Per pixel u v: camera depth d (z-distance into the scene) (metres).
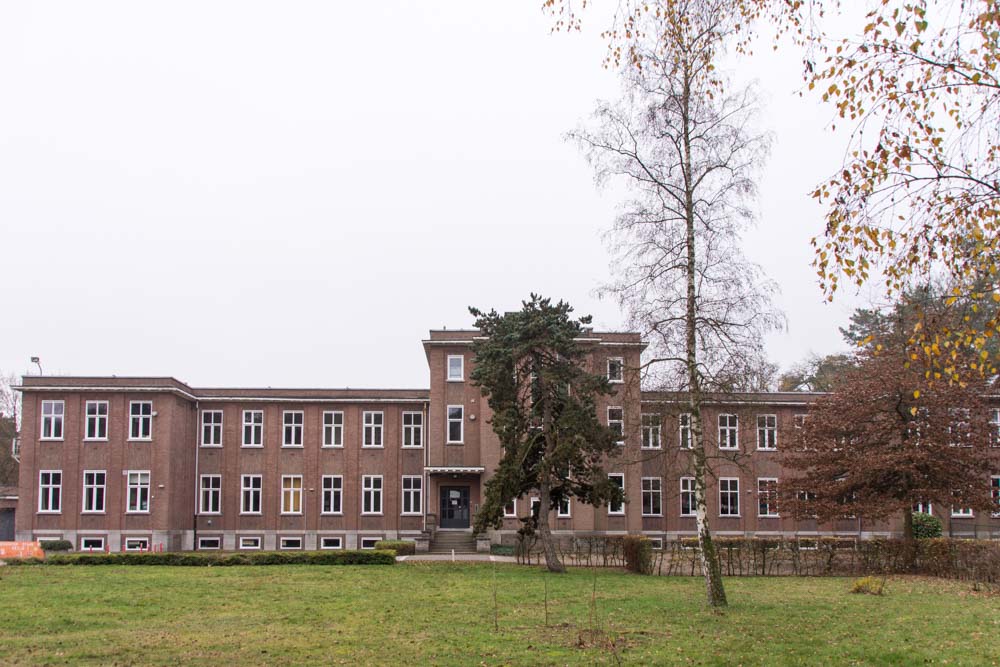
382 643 17.44
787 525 53.59
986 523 52.91
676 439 25.50
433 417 52.47
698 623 19.86
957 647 16.53
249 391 54.97
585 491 36.19
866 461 35.50
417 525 54.16
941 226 10.40
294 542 54.03
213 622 20.34
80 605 22.95
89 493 50.38
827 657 15.64
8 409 77.00
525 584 28.89
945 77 9.89
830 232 10.67
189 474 54.00
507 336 35.00
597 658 15.64
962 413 36.53
